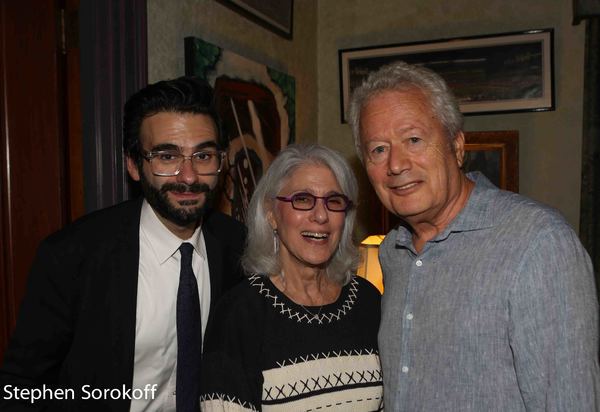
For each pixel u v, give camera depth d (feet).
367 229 11.81
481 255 4.03
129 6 6.36
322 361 4.88
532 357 3.61
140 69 6.42
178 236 5.43
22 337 4.76
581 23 10.81
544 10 11.01
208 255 5.81
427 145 4.19
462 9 11.48
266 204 5.36
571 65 10.91
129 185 6.49
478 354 3.92
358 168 12.07
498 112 11.17
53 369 5.03
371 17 12.10
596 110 10.41
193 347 5.34
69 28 6.39
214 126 5.14
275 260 5.30
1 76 6.13
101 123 6.27
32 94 6.26
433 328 4.18
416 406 4.23
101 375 4.94
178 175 4.92
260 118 9.36
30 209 6.30
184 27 7.50
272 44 10.24
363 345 5.14
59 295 4.82
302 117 11.68
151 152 4.93
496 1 11.25
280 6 10.32
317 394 4.76
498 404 3.82
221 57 8.12
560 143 11.05
